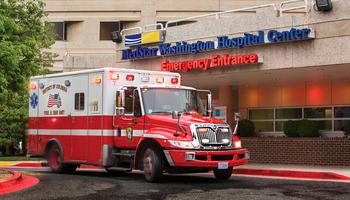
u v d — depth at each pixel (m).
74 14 40.06
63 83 18.09
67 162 17.73
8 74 16.62
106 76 16.30
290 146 21.25
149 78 16.97
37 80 19.33
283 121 24.08
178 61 21.86
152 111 15.31
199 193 12.18
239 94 25.64
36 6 22.23
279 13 19.19
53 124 18.47
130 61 23.72
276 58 19.00
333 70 19.27
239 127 23.86
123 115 15.88
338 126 22.23
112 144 16.23
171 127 14.55
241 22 20.00
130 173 18.42
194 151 13.97
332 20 17.77
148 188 13.22
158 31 22.44
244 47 19.81
